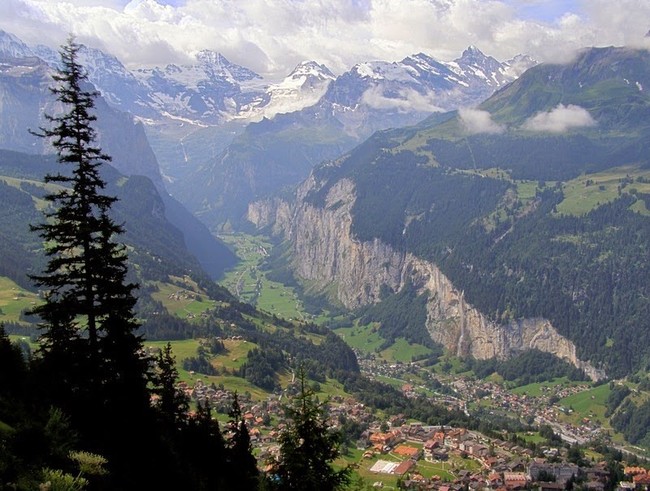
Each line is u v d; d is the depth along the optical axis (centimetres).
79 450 3806
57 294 4744
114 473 3978
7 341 4453
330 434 4734
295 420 4678
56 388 4391
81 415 4294
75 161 4638
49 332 4756
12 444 3388
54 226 4619
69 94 4606
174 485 4550
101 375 4647
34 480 3178
